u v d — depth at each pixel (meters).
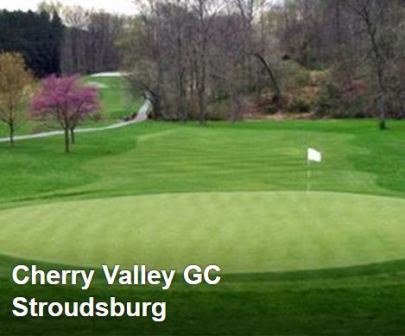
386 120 71.56
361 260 13.70
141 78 84.31
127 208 19.64
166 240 15.41
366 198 21.08
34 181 35.47
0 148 51.75
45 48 142.62
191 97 84.62
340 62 88.62
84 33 151.62
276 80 90.81
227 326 10.52
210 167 39.50
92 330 10.44
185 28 82.75
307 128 65.75
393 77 75.31
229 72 85.62
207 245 14.88
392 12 78.94
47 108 51.62
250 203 20.02
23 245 15.34
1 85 53.62
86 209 19.75
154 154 46.88
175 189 28.58
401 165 38.47
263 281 12.56
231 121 79.31
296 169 37.69
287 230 16.16
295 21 106.31
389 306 11.34
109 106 98.00
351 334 10.08
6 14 139.62
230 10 89.75
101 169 40.19
